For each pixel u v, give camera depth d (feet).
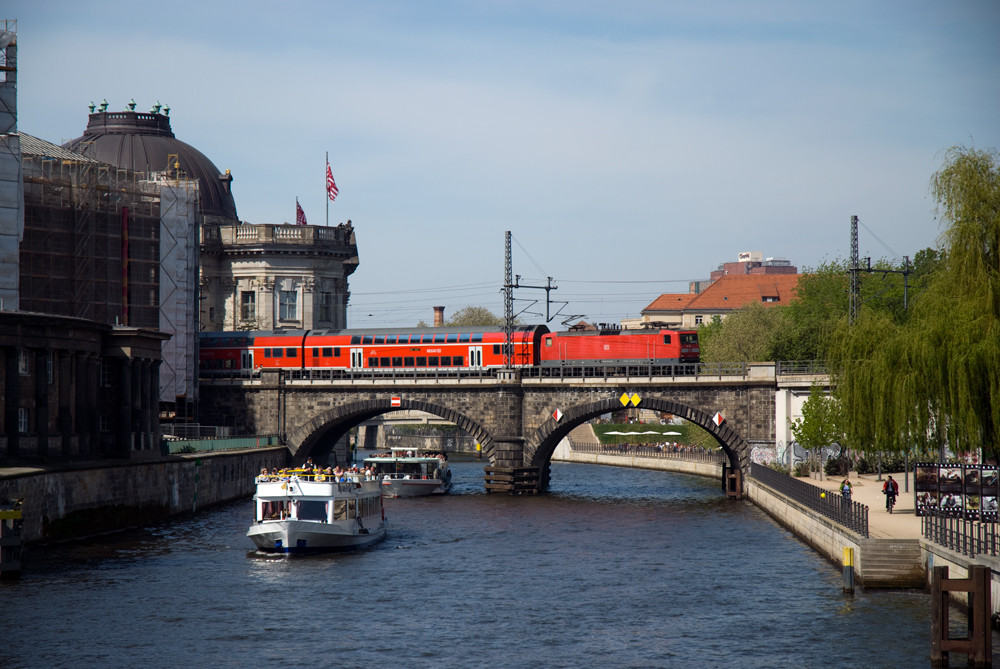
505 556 220.84
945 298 189.98
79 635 153.28
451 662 141.90
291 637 153.69
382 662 141.90
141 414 284.41
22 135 352.90
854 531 186.91
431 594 182.19
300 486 225.76
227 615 165.99
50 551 217.77
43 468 223.51
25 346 238.48
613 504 319.47
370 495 245.45
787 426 317.22
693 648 147.23
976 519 173.68
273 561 211.61
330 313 465.47
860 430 218.38
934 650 133.08
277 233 454.40
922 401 193.06
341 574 199.21
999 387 177.37
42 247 327.88
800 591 180.14
